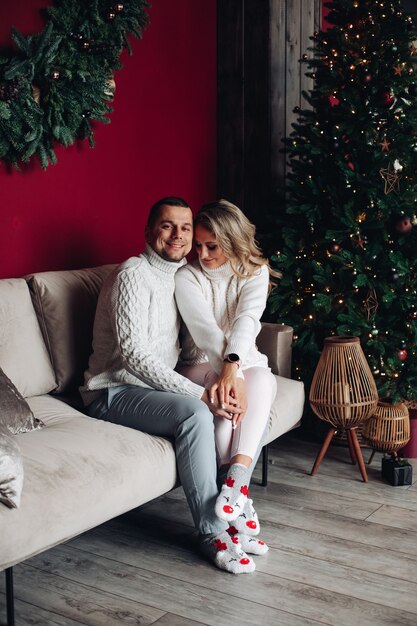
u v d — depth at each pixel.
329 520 2.75
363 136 3.48
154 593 2.23
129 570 2.37
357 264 3.40
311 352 3.54
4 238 2.94
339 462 3.39
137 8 3.24
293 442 3.67
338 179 3.58
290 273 3.60
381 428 3.17
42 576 2.33
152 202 3.73
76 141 3.23
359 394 3.10
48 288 2.77
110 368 2.62
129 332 2.52
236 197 4.20
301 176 3.66
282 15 4.14
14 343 2.60
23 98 2.80
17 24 2.87
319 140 3.61
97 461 2.14
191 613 2.12
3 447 1.90
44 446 2.14
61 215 3.19
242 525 2.50
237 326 2.71
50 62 2.87
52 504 1.94
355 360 3.13
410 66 3.47
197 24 3.96
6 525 1.81
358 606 2.16
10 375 2.56
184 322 2.78
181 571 2.37
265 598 2.21
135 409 2.50
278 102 4.16
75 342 2.79
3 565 1.82
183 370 2.89
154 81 3.68
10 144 2.86
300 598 2.21
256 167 4.14
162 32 3.70
